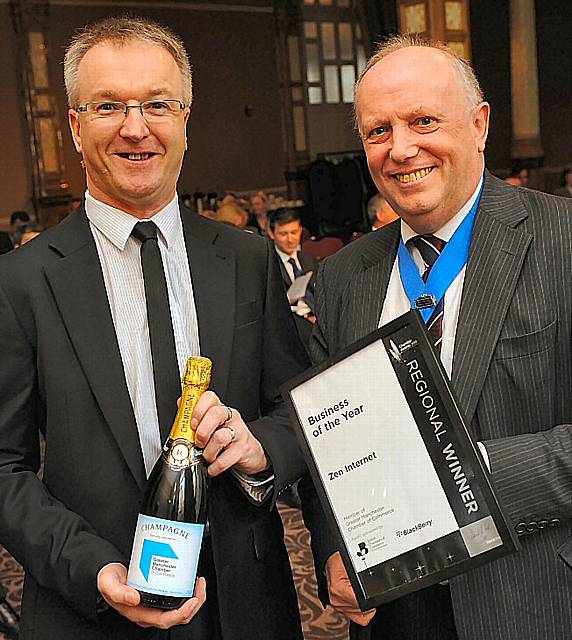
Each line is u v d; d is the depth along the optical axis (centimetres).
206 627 138
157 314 135
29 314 135
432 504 115
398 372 117
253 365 143
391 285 148
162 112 131
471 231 138
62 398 133
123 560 125
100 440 133
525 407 129
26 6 1228
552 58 1505
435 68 130
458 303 137
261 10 1527
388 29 1366
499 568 129
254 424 139
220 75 1485
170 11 1412
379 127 132
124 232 136
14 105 1252
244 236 150
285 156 1578
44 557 125
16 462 135
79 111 131
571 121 1496
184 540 118
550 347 129
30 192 1275
